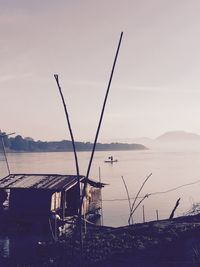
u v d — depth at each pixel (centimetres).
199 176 12169
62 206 3825
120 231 3133
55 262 2600
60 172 13700
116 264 2461
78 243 2838
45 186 3684
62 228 3534
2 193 3819
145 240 2800
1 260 2748
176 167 16612
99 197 4909
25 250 2928
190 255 2442
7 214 3634
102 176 12725
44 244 2884
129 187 9550
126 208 6247
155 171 14600
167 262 2400
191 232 2831
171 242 2673
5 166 16575
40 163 19375
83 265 2505
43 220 3516
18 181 3950
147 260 2464
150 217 5416
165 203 6844
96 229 3416
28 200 3634
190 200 7188
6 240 3297
